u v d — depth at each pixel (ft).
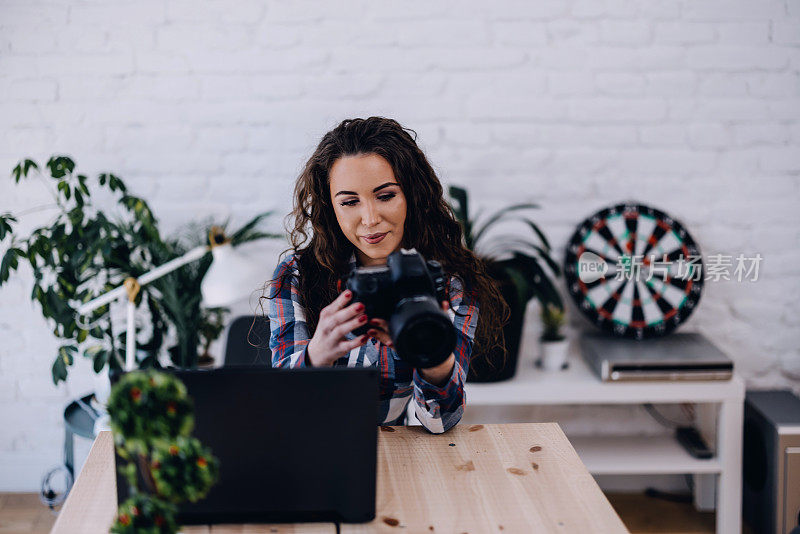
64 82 8.00
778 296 8.50
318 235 4.65
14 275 8.23
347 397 3.16
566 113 8.20
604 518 3.25
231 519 3.21
